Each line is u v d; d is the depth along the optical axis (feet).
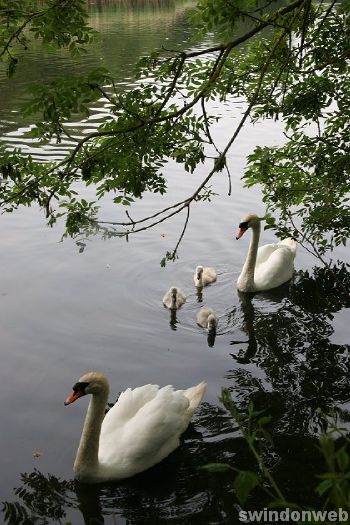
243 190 58.59
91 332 35.83
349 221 29.14
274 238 51.62
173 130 24.21
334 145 27.76
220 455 26.08
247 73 27.20
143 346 34.73
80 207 24.17
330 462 10.52
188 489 24.47
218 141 70.59
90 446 24.47
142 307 39.40
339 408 29.22
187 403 27.91
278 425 27.96
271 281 43.73
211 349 34.81
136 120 21.83
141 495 24.35
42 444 26.50
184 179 61.62
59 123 20.94
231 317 39.24
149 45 117.70
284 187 28.99
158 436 26.09
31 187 21.99
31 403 29.17
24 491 23.95
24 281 41.86
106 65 101.71
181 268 45.42
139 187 22.94
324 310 40.16
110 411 28.25
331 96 28.76
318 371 32.55
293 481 24.16
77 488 24.52
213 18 20.49
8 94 86.58
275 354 34.42
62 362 32.71
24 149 64.64
